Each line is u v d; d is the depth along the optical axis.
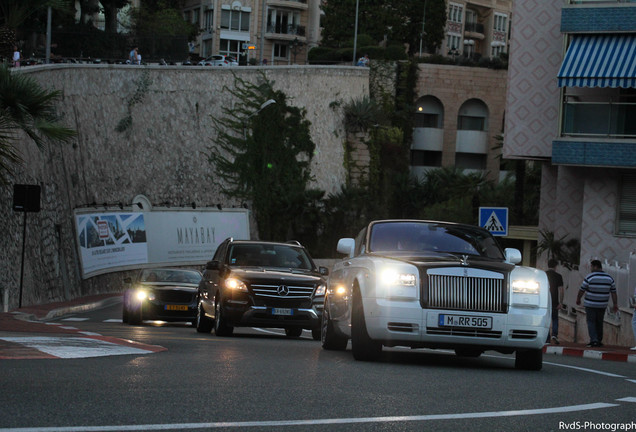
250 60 95.12
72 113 59.97
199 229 76.56
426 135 111.62
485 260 15.76
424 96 112.44
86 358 12.88
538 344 15.19
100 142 64.88
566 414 9.25
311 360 14.88
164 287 32.78
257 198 86.56
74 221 56.62
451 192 102.81
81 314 39.88
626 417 9.25
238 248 25.47
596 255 38.09
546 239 40.91
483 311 14.99
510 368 15.95
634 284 27.73
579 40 37.91
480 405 9.65
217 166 82.00
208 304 25.84
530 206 91.00
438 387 11.23
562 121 38.41
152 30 94.44
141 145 71.25
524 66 40.59
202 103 80.69
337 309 17.45
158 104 74.25
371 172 101.88
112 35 75.38
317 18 136.88
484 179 102.69
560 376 14.27
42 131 30.25
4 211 39.81
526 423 8.49
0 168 31.78
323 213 92.44
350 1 123.69
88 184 61.69
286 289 23.77
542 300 15.23
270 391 9.98
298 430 7.56
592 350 23.69
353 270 16.36
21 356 12.41
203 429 7.39
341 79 100.06
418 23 126.69
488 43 146.38
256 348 17.81
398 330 14.94
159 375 11.03
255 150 86.56
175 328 30.58
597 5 37.56
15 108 29.86
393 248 16.58
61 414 7.80
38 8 32.50
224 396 9.38
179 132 77.00
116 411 8.09
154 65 73.88
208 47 130.38
